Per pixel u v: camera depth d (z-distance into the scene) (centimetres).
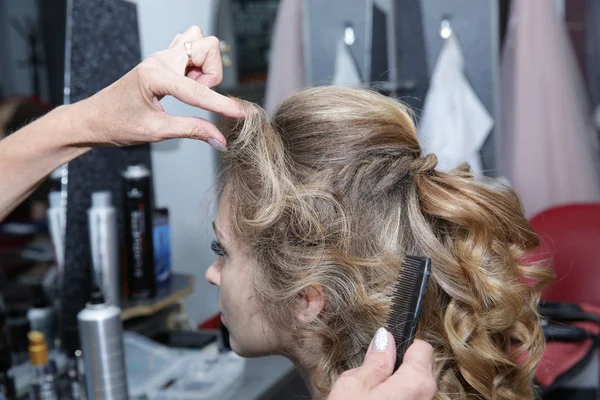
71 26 137
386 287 71
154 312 147
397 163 73
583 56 301
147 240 138
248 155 75
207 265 194
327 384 74
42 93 138
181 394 117
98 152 147
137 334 138
